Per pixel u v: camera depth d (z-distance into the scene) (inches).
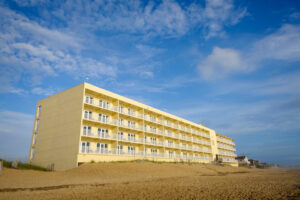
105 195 474.9
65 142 1226.0
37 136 1449.3
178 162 1860.2
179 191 519.8
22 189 561.6
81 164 1125.7
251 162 3624.5
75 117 1229.1
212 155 2571.4
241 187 591.5
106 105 1445.6
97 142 1327.5
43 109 1498.5
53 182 701.3
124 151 1476.4
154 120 1878.7
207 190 534.3
